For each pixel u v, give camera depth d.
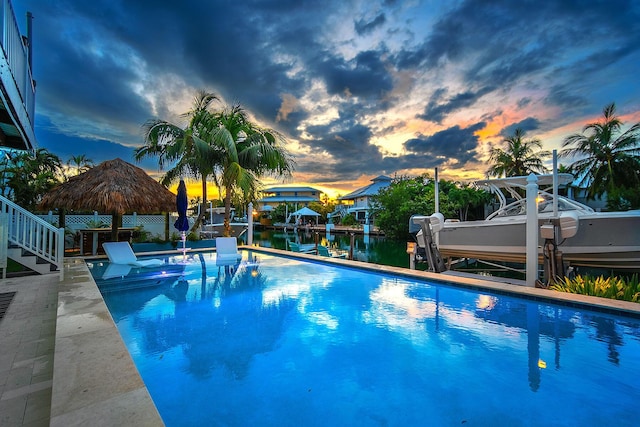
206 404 2.44
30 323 3.68
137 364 3.07
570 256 8.31
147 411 1.78
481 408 2.39
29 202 14.82
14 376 2.45
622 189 21.84
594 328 4.01
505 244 9.22
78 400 1.88
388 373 2.91
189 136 11.96
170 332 3.90
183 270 8.27
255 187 12.89
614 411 2.35
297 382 2.76
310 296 5.62
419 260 12.38
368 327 4.09
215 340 3.66
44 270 6.53
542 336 3.76
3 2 4.59
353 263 8.33
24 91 6.32
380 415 2.31
